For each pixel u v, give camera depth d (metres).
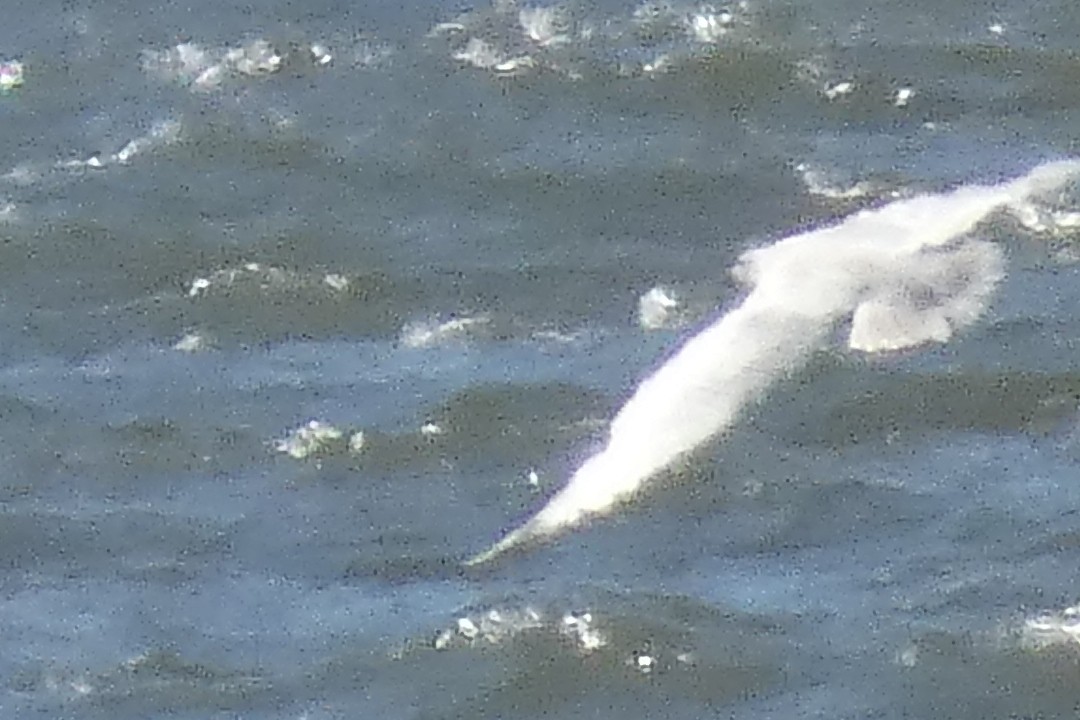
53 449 18.41
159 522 17.72
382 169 21.41
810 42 22.47
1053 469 17.61
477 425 18.33
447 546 17.31
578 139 21.66
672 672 16.27
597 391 18.58
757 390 17.89
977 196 19.81
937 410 17.92
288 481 17.98
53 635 16.84
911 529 17.19
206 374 19.09
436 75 22.33
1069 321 18.58
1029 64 22.25
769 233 20.47
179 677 16.50
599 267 20.08
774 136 21.61
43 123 22.05
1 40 22.83
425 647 16.53
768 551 17.09
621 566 17.02
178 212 20.95
